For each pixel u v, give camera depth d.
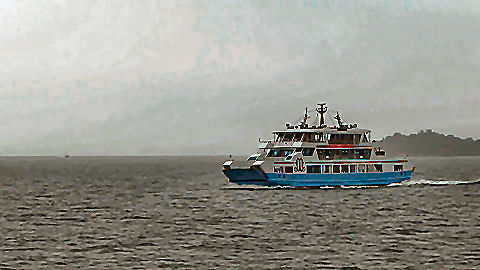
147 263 122.62
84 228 173.12
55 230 169.50
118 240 150.12
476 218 189.75
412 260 124.19
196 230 165.88
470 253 131.00
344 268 117.44
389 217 191.00
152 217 198.12
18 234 161.88
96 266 120.50
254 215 197.38
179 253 132.38
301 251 133.38
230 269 116.56
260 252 132.75
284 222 179.88
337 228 167.38
